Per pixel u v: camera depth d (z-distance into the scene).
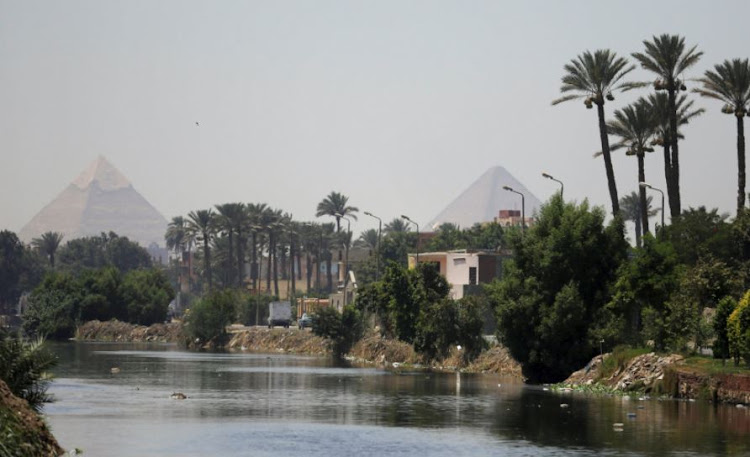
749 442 76.25
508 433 82.25
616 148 178.12
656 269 128.00
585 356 135.12
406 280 196.88
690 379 109.69
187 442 76.00
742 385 101.81
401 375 156.12
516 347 140.12
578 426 86.25
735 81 162.88
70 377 148.12
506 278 143.25
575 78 165.38
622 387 118.75
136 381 140.25
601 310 135.75
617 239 139.62
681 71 164.75
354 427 86.19
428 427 86.12
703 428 84.25
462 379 146.88
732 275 138.88
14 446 54.69
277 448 73.56
